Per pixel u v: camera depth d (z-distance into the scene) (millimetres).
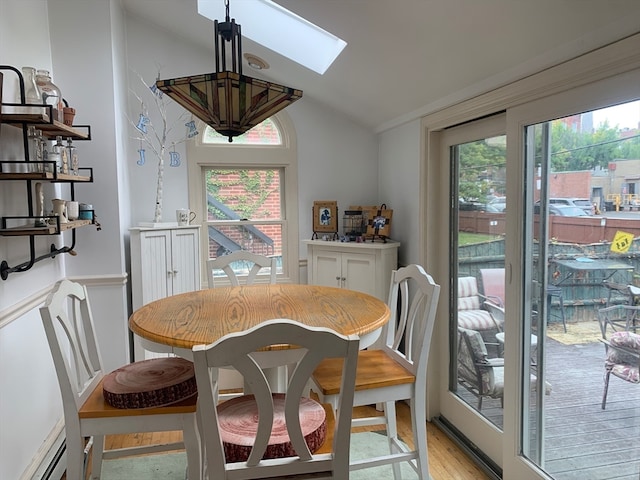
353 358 1259
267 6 2916
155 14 3154
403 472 2338
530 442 2080
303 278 3738
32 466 2086
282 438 1465
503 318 2316
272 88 1674
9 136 2025
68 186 2766
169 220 3461
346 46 2502
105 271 2848
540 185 1965
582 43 1571
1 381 1814
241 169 3650
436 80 2395
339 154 3725
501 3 1593
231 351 1183
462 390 2713
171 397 1632
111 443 2639
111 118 2811
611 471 1643
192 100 1659
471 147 2547
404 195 3193
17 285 2029
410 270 2023
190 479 1639
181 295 2262
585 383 1752
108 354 2871
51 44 2707
